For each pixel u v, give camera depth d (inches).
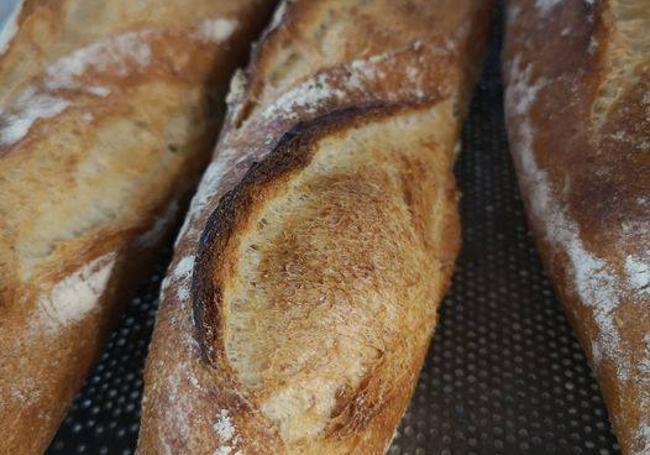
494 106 10.0
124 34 8.3
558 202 7.6
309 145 6.7
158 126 8.4
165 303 6.6
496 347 7.5
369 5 8.6
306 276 6.1
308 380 5.8
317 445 5.7
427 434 6.9
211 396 5.8
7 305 6.6
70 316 7.0
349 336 6.0
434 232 7.4
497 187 9.0
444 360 7.4
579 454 6.7
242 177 7.1
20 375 6.5
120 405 7.2
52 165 7.3
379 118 7.3
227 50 9.1
